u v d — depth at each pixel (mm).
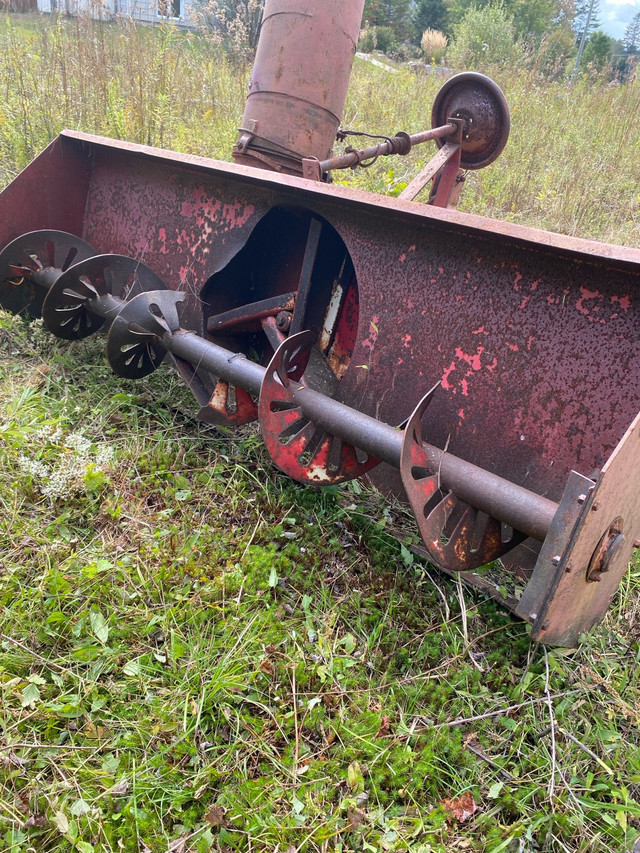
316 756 1023
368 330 1453
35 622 1143
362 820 945
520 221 3150
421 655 1207
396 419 1416
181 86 3670
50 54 3549
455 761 1052
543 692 1180
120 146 1812
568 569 917
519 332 1239
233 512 1471
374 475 1556
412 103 4234
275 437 1264
